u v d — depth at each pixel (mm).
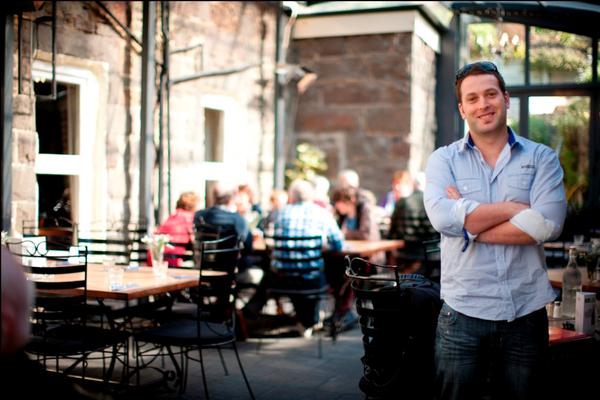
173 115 7266
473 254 2307
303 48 9766
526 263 2287
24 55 5496
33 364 1305
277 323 6598
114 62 6457
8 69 5164
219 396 4289
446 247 2402
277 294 5828
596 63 9305
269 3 8828
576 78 9438
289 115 9695
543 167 2352
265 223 7473
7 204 5172
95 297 3908
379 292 2986
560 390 3121
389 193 9000
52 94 5555
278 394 4355
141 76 6598
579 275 3729
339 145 9617
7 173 5172
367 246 6465
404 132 9242
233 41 8203
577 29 8719
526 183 2355
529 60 9633
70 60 6020
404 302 2957
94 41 6223
